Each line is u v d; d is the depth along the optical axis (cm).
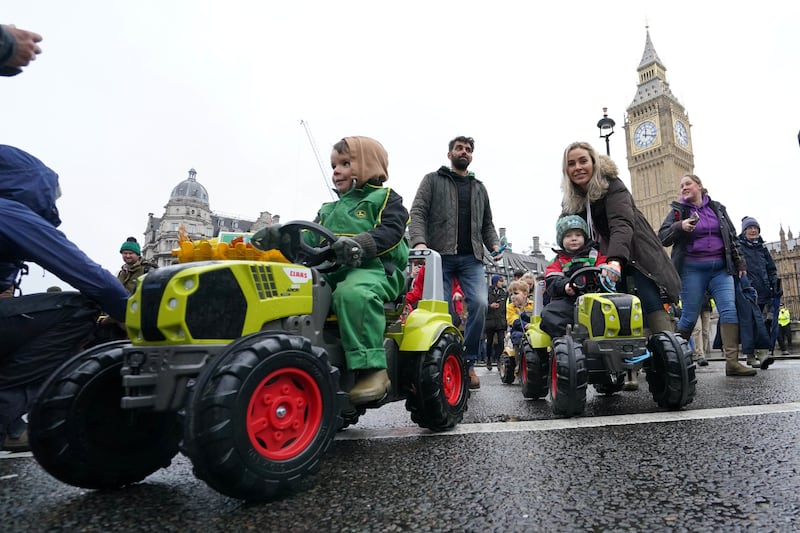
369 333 207
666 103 8131
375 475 169
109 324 284
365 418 315
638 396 370
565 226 361
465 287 467
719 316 491
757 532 112
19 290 260
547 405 336
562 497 139
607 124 1378
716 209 501
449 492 147
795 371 484
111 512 142
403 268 251
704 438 205
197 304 149
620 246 327
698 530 114
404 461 187
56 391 162
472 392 446
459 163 470
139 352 153
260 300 165
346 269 229
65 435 159
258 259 181
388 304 244
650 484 148
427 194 459
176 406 146
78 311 236
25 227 225
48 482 181
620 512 127
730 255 489
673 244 512
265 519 130
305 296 184
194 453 132
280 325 175
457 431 247
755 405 284
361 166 255
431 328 248
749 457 173
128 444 173
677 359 280
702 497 136
